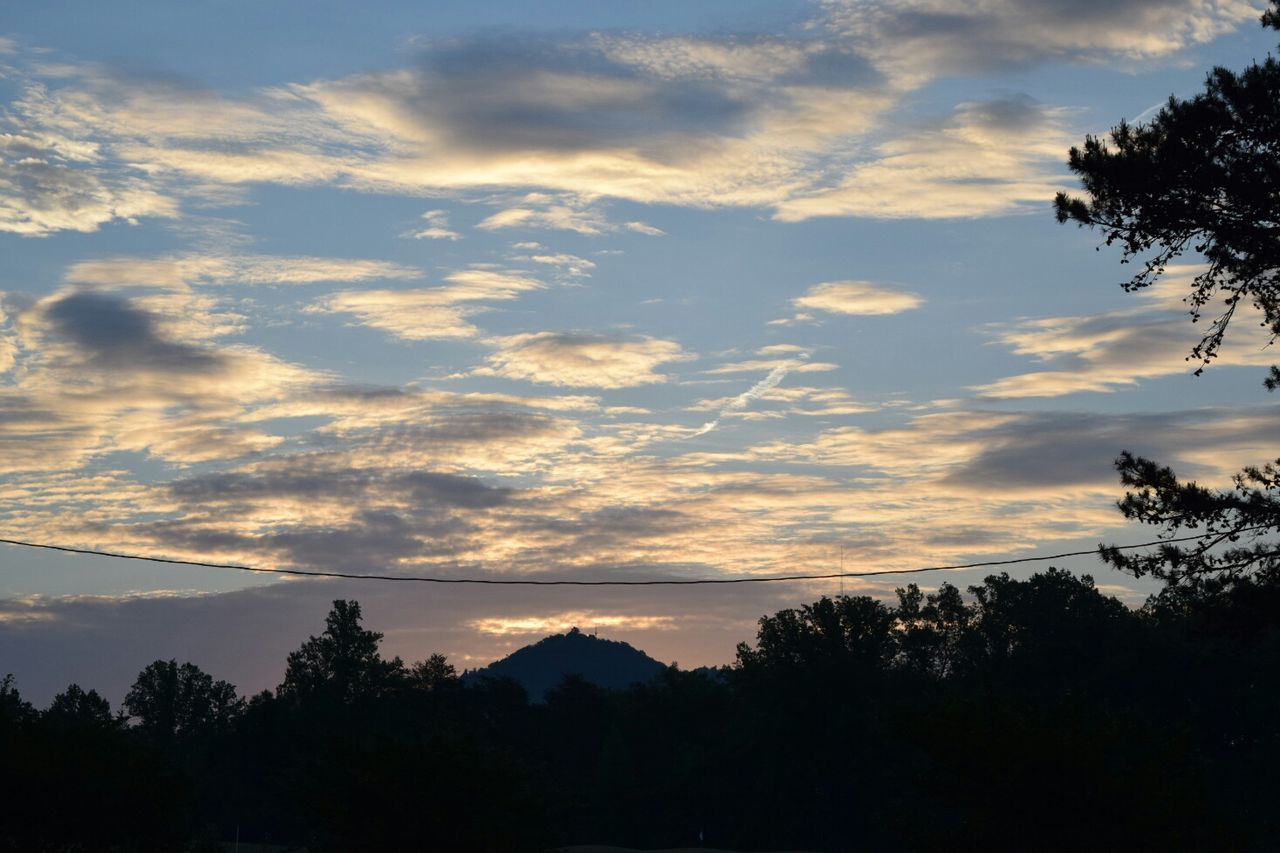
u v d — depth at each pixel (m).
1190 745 32.69
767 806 127.31
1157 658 110.94
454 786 39.28
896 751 117.19
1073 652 121.25
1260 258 30.69
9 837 40.56
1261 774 101.50
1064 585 135.12
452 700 144.25
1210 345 31.97
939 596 146.50
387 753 40.09
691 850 121.19
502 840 39.06
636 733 148.38
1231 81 30.59
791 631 136.88
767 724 129.25
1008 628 139.88
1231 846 30.55
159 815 42.06
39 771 39.16
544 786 45.66
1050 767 30.30
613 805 137.50
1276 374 32.53
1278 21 31.36
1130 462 34.72
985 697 33.34
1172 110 31.25
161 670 191.50
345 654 165.00
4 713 42.81
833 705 127.62
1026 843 30.61
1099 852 29.95
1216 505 33.50
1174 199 31.00
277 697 155.00
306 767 42.84
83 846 41.31
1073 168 32.00
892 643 144.38
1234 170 30.22
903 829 32.78
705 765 135.75
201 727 185.38
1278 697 106.06
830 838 125.69
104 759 41.34
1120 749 31.84
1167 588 34.91
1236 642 35.47
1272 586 33.19
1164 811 29.94
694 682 152.62
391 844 38.75
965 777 31.39
